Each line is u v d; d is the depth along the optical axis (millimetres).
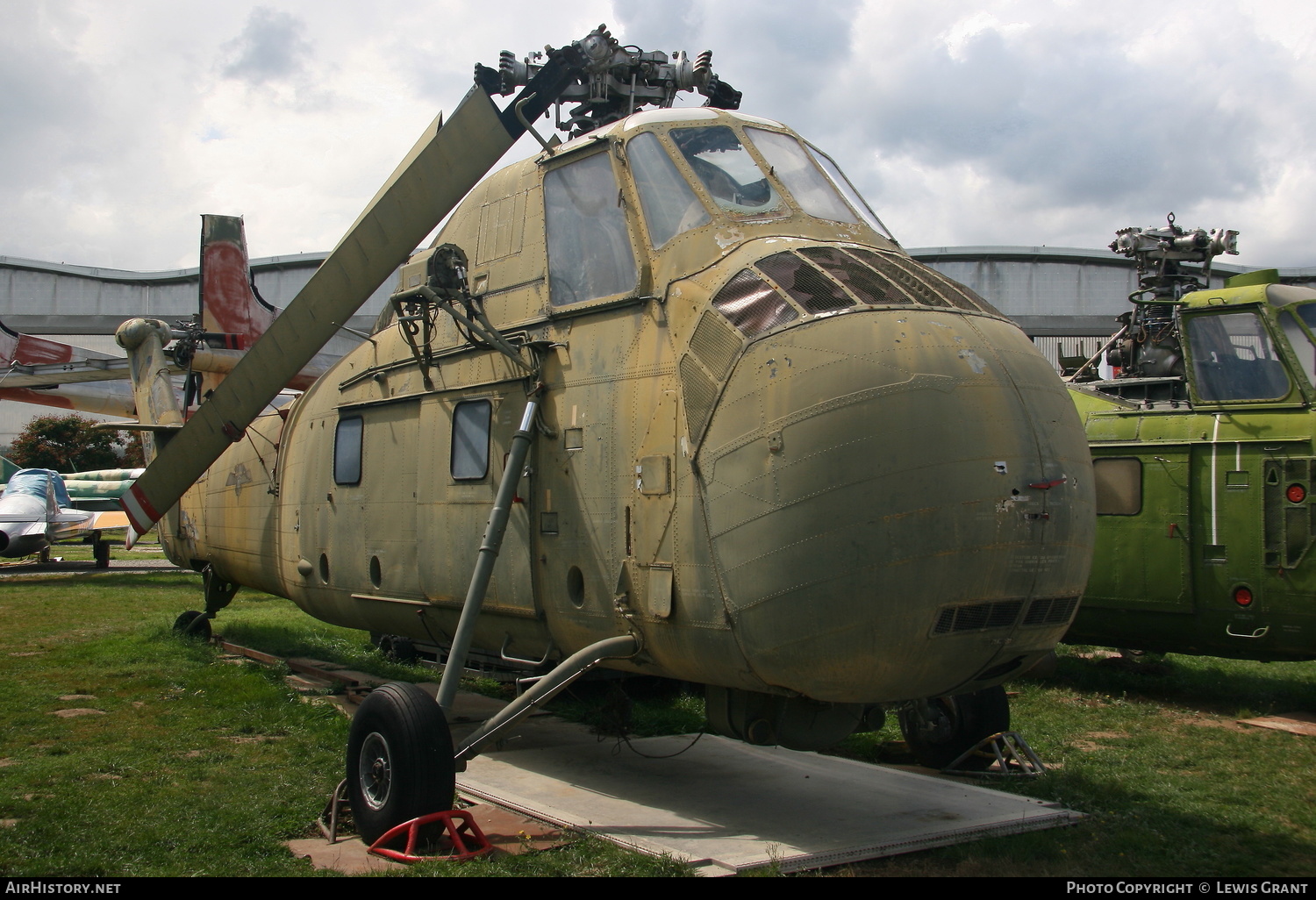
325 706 8875
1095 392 10984
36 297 58781
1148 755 7512
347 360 9391
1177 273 11508
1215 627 9555
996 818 5707
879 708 6082
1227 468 9469
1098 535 10352
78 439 56562
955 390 4812
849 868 4969
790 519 4844
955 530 4648
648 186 6230
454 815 5285
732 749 7523
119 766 6848
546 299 6652
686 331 5594
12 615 15578
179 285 59812
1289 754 7543
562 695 9273
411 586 7793
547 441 6422
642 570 5629
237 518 11406
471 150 6777
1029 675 10547
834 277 5301
